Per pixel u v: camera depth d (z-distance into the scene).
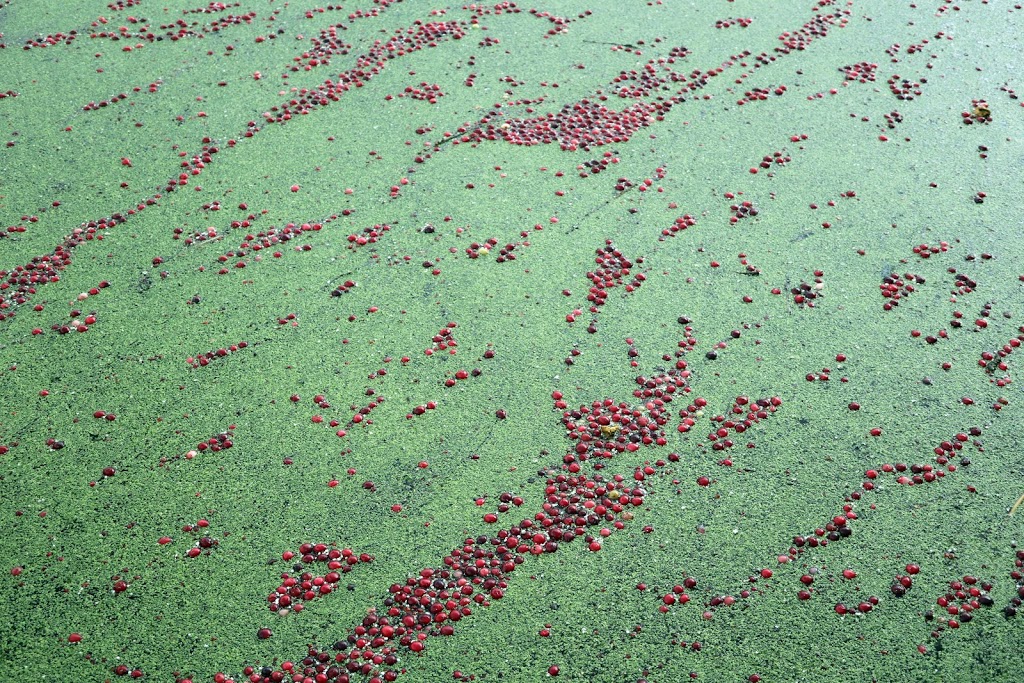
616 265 3.25
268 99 4.04
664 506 2.48
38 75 4.14
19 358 2.85
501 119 3.97
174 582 2.28
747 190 3.62
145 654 2.13
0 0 4.71
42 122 3.85
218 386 2.79
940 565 2.36
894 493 2.53
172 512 2.44
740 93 4.21
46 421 2.67
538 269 3.23
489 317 3.04
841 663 2.15
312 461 2.58
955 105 4.19
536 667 2.13
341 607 2.24
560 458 2.61
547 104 4.07
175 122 3.88
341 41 4.47
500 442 2.64
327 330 2.98
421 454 2.61
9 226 3.33
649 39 4.58
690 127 3.97
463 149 3.78
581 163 3.74
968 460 2.62
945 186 3.68
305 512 2.45
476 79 4.22
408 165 3.70
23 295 3.07
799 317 3.07
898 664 2.15
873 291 3.18
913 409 2.77
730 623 2.22
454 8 4.78
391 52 4.39
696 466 2.59
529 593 2.28
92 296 3.08
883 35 4.72
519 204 3.51
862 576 2.33
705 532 2.42
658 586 2.30
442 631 2.19
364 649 2.15
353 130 3.88
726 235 3.40
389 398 2.77
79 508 2.44
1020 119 4.11
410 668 2.12
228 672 2.10
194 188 3.54
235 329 2.97
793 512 2.48
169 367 2.84
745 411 2.75
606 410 2.74
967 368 2.91
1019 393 2.83
